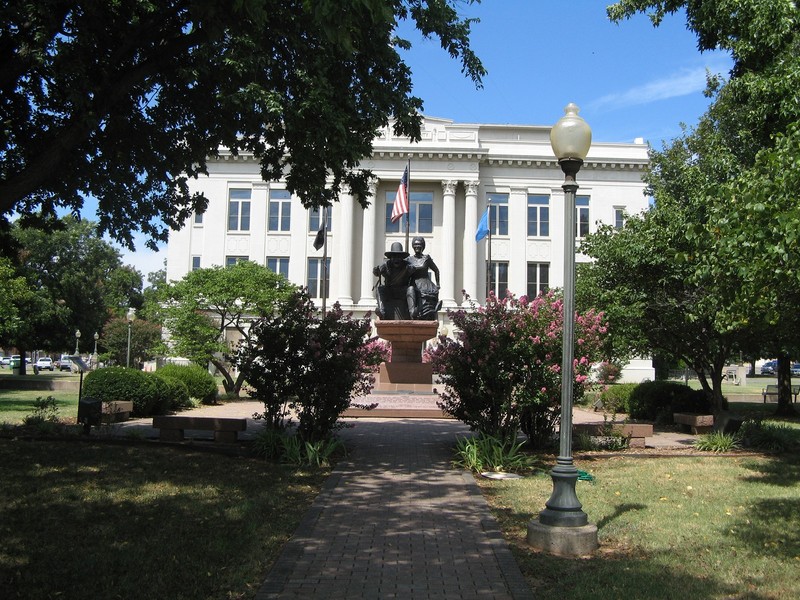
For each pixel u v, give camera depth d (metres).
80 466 9.32
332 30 4.80
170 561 5.62
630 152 51.75
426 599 4.92
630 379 49.47
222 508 7.38
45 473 8.78
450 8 11.02
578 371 10.98
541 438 11.98
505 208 51.41
